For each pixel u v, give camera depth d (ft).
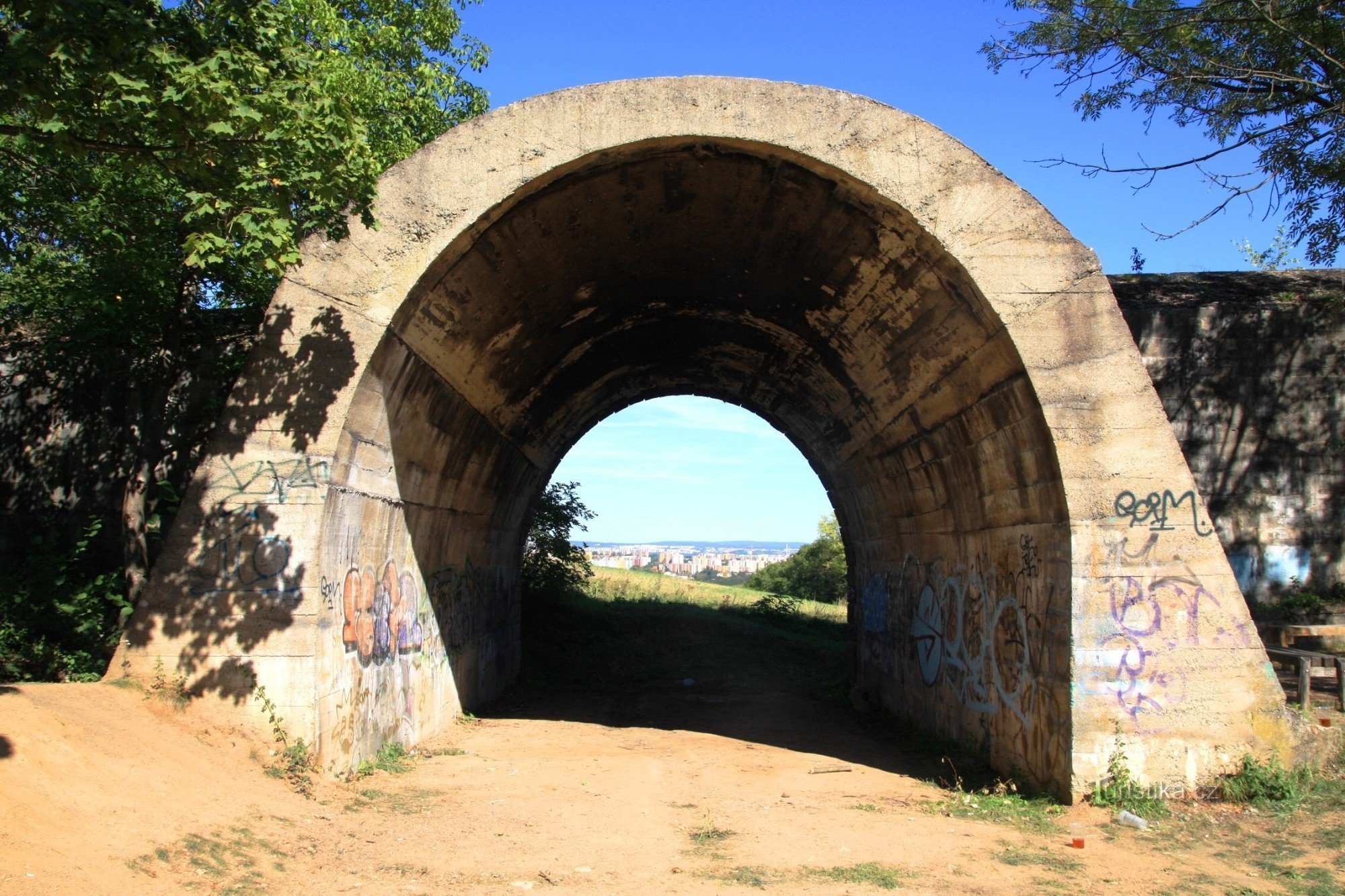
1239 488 50.24
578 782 29.84
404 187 26.61
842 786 30.09
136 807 18.94
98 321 36.17
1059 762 26.12
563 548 70.54
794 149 26.81
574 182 27.96
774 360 44.75
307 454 25.40
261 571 24.90
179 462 40.47
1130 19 42.93
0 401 41.37
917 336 31.22
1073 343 26.40
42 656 30.50
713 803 27.50
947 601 36.32
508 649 53.52
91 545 40.16
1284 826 23.41
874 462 42.70
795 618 88.07
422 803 25.81
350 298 26.11
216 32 23.22
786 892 19.29
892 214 27.30
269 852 19.70
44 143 22.31
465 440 36.52
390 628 31.27
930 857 21.77
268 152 23.47
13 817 16.37
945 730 36.45
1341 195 40.96
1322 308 50.16
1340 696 31.63
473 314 30.71
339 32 41.70
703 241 33.83
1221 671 25.40
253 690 24.41
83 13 19.52
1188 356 50.67
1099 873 20.61
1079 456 25.98
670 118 26.84
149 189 33.17
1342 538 49.80
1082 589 25.52
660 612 80.79
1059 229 26.73
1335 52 40.01
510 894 18.85
